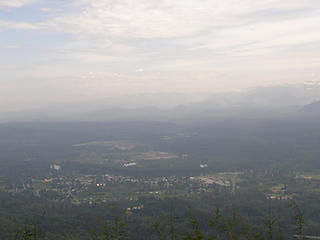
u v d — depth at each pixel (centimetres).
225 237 13050
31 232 13362
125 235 13975
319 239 13200
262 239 12406
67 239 13638
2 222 15162
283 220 15075
